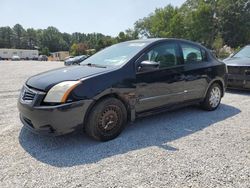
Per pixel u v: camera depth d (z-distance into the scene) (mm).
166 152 3533
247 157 3396
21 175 2902
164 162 3240
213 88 5680
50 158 3328
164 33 54438
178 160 3297
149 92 4328
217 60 5875
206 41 50750
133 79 4078
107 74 3834
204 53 5562
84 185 2721
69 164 3176
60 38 132625
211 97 5648
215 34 50594
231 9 48969
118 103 3939
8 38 123438
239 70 7395
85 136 4078
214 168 3096
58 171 3004
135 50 4406
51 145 3732
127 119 4223
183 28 53062
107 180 2820
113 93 3873
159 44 4629
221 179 2855
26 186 2689
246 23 48750
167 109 4766
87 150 3580
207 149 3633
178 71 4801
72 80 3600
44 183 2746
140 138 4035
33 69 17438
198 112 5574
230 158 3361
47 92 3469
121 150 3590
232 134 4234
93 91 3629
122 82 3939
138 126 4609
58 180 2811
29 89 3691
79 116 3545
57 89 3461
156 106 4500
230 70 7578
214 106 5750
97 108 3707
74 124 3531
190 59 5176
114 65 4191
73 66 4496
